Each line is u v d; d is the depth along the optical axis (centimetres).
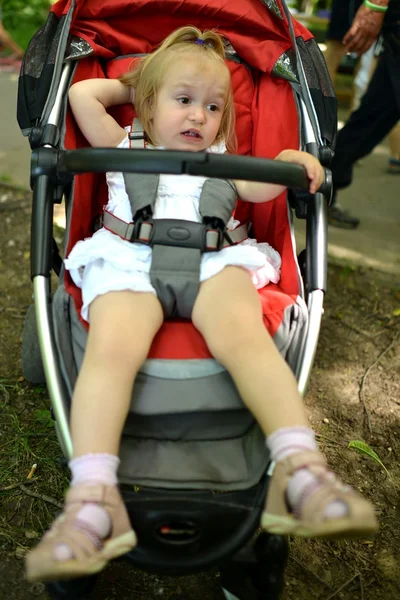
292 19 222
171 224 181
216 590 187
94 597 182
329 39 379
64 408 155
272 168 154
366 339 294
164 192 192
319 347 287
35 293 172
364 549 203
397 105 312
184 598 184
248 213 224
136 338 157
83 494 135
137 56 231
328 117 212
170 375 160
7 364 264
